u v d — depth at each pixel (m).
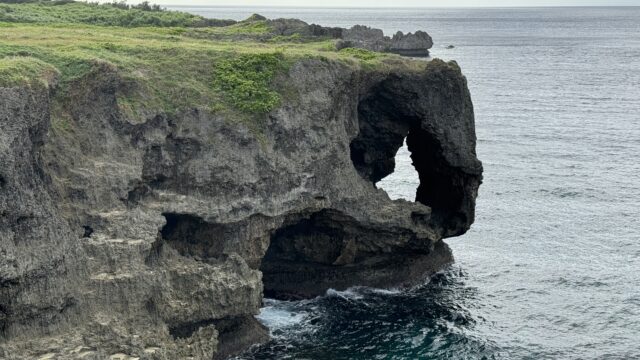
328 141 51.78
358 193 53.66
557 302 55.16
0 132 34.97
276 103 49.41
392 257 57.53
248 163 47.25
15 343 35.47
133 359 37.03
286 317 51.62
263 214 48.06
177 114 46.06
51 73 41.03
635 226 72.81
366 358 46.03
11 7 79.00
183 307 42.31
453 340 48.78
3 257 34.25
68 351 36.22
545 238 69.50
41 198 36.84
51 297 36.69
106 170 41.75
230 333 45.97
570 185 87.06
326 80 52.50
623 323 51.78
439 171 62.38
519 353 47.22
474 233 70.81
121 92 44.53
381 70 56.91
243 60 51.31
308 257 54.66
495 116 133.25
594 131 119.31
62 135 41.16
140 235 41.31
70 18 79.94
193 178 45.75
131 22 81.38
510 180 89.25
